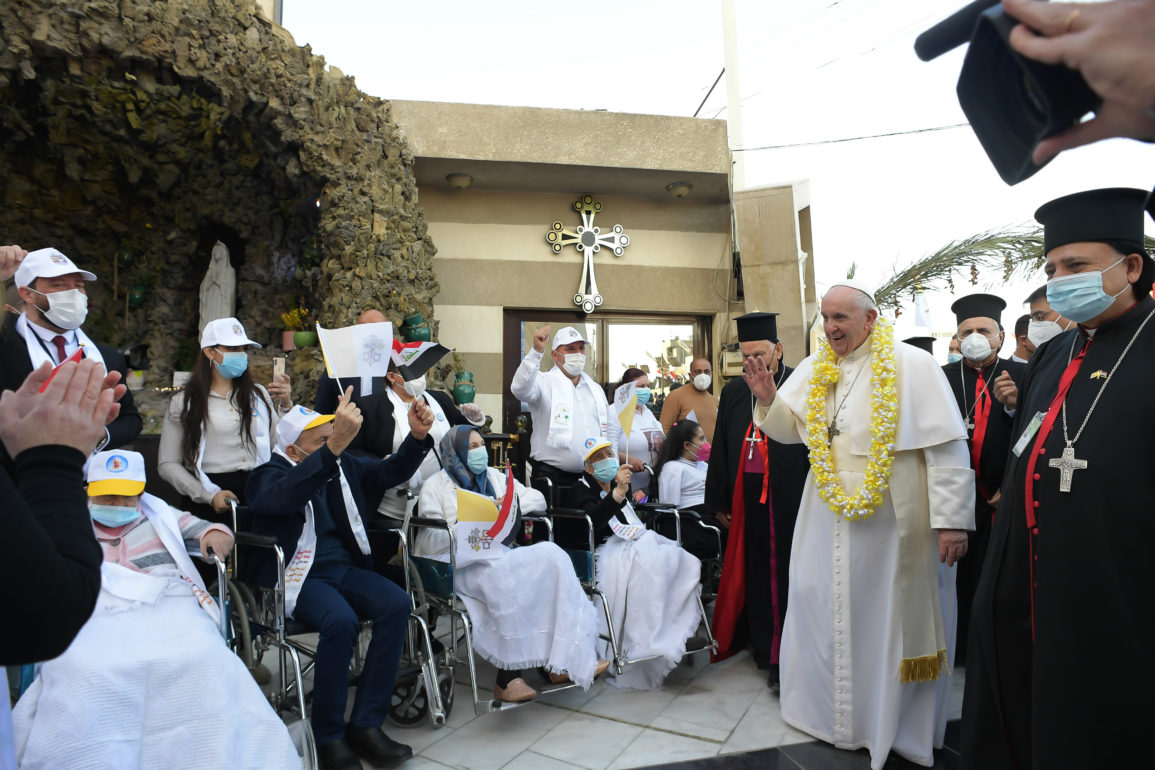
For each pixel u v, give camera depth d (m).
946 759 3.30
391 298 6.92
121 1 5.95
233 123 7.01
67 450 1.11
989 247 10.28
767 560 4.35
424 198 8.41
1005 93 0.74
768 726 3.64
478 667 4.52
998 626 2.57
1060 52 0.62
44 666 2.39
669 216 8.92
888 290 11.16
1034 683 2.31
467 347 8.38
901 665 3.17
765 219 8.69
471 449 3.98
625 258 8.79
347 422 3.19
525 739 3.48
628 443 5.39
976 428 4.37
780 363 4.69
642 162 7.90
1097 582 2.21
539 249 8.59
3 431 1.10
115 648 2.46
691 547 5.05
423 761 3.25
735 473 4.59
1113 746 2.14
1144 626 2.14
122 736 2.34
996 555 2.61
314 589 3.33
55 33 5.77
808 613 3.57
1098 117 0.66
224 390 4.07
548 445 4.82
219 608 3.04
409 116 7.53
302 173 7.03
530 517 4.19
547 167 7.82
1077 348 2.63
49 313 3.18
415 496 4.08
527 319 8.65
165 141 7.05
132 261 8.02
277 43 6.69
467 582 3.65
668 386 9.01
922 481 3.34
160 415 7.18
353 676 3.95
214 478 3.99
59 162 7.13
